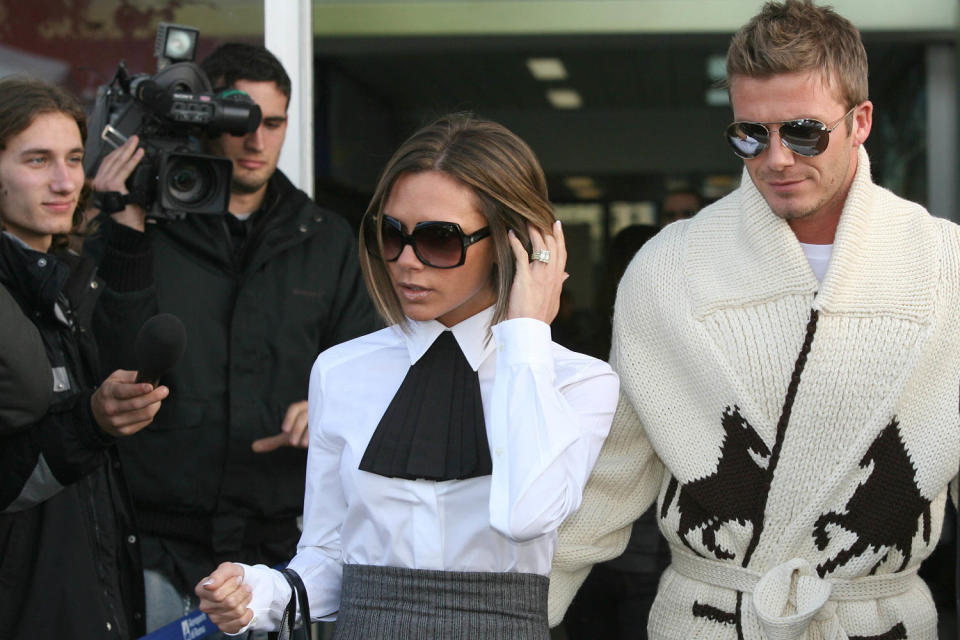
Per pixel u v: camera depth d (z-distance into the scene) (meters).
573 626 3.48
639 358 2.35
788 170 2.03
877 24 4.28
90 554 2.56
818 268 2.23
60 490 2.46
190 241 3.25
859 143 2.13
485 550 1.93
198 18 3.76
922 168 4.39
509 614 1.90
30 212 2.63
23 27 3.70
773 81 1.99
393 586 1.93
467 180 1.87
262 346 3.26
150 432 3.16
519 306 1.91
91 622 2.52
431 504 1.93
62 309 2.63
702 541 2.27
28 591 2.47
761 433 2.20
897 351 2.12
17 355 2.28
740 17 4.34
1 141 2.61
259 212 3.39
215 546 3.20
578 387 2.01
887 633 2.18
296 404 3.14
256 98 3.27
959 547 2.42
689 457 2.28
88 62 3.70
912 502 2.15
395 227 1.89
